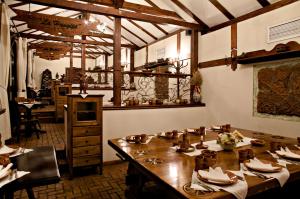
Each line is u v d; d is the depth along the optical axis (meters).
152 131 4.75
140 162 1.86
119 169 3.94
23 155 2.02
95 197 2.89
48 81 14.73
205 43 5.43
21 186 1.46
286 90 3.73
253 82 4.30
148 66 7.57
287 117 3.73
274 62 3.92
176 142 2.49
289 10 3.67
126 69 10.08
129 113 4.48
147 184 3.19
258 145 2.44
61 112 8.50
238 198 1.34
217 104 5.14
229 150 2.22
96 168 3.96
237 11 4.53
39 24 4.53
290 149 2.28
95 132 3.63
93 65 15.90
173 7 5.57
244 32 4.46
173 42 6.87
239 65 4.57
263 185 1.47
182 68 6.31
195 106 5.33
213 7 4.73
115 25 4.46
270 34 3.96
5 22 4.32
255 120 4.28
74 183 3.32
